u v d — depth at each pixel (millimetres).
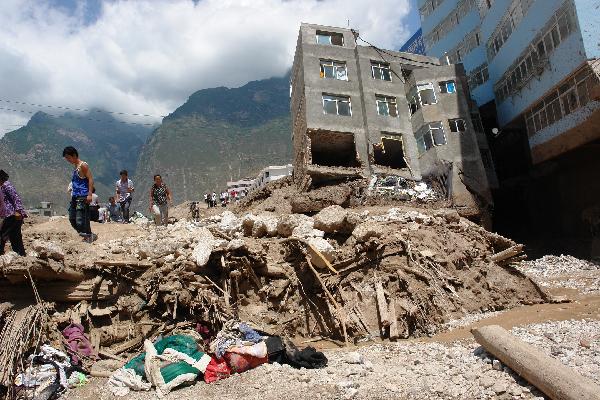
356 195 25641
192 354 7461
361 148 29797
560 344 7250
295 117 34438
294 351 7527
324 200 23203
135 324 9133
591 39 20438
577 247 24344
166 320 9320
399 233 12594
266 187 32875
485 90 32781
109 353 8477
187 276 9789
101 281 9414
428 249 12344
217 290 10078
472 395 5465
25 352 7547
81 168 11055
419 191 27281
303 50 31078
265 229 12492
